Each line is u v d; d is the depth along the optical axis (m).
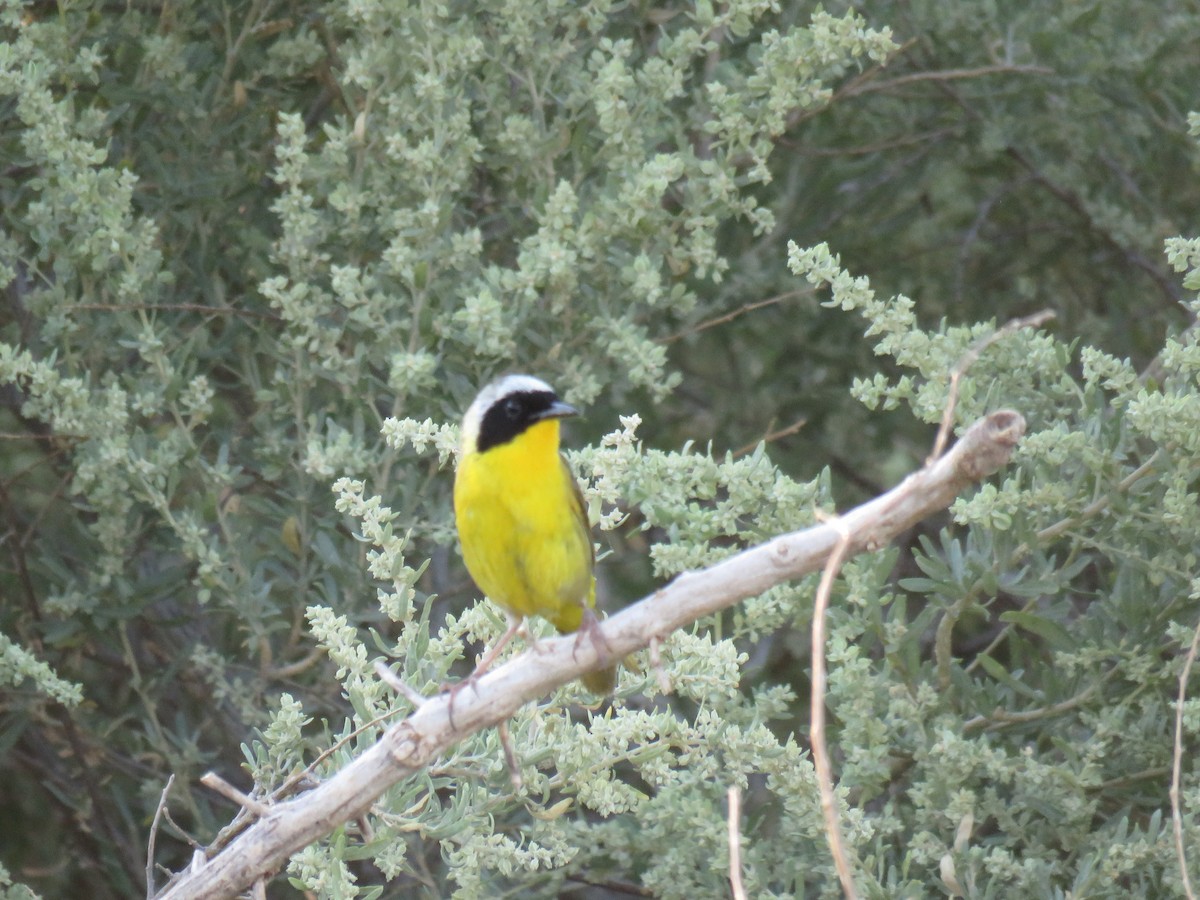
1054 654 10.01
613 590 16.28
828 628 9.67
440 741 7.36
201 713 14.21
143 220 11.06
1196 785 9.40
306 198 11.05
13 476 12.29
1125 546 9.48
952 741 9.26
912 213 16.08
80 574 12.22
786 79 11.20
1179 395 8.98
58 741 13.43
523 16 11.41
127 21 12.39
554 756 8.56
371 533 8.77
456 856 8.52
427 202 10.86
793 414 16.27
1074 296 16.78
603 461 8.98
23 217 12.02
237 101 12.38
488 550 8.90
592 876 10.91
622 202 10.98
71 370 11.12
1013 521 9.48
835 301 9.73
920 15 13.75
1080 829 9.42
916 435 16.42
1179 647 9.82
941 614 11.35
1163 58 14.22
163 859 13.46
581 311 11.61
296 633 11.38
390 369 11.00
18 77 10.52
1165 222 14.81
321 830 7.50
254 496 11.83
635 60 12.88
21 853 16.30
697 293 14.77
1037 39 13.70
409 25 11.01
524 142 11.52
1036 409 9.81
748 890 9.12
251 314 11.89
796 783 8.88
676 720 8.90
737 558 6.99
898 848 10.42
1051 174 15.31
